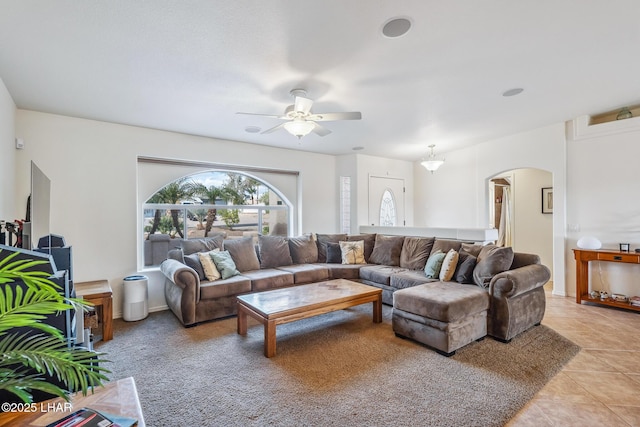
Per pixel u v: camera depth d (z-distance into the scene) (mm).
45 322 1390
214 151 4520
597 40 2182
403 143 5164
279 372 2312
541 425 1725
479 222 5418
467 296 2760
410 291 2949
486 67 2545
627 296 3830
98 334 3068
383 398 1974
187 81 2678
